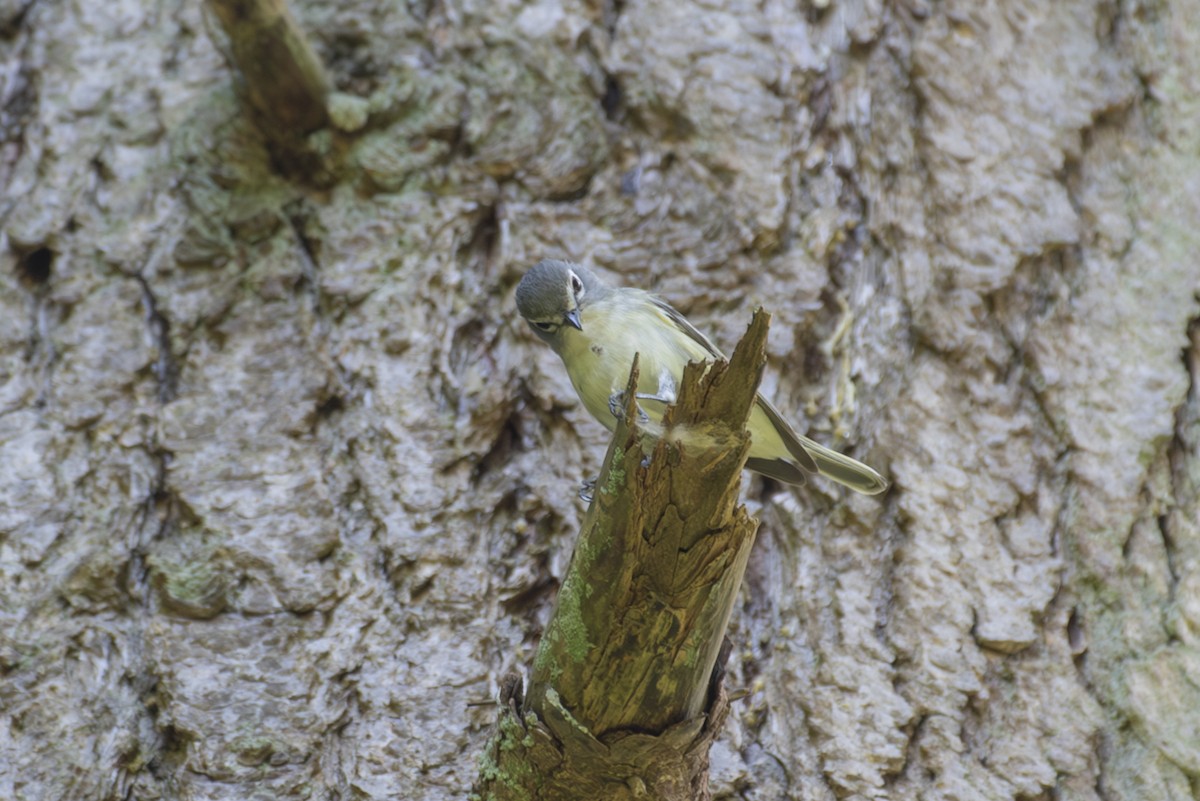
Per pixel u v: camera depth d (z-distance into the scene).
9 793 6.36
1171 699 7.06
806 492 7.60
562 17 8.84
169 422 7.50
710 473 4.38
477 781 5.54
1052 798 6.74
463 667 6.85
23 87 8.83
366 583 7.08
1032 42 8.96
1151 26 9.16
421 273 8.04
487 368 7.90
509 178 8.41
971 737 6.89
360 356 7.80
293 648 6.82
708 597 4.68
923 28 8.95
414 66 8.66
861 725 6.80
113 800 6.42
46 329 7.90
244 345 7.79
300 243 8.20
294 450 7.42
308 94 8.17
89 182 8.38
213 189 8.32
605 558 4.65
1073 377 7.91
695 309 8.05
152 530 7.21
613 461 4.55
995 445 7.70
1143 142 8.78
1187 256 8.34
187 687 6.66
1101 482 7.61
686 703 4.94
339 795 6.48
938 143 8.56
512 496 7.50
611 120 8.70
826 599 7.25
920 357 7.98
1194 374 8.00
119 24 8.95
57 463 7.34
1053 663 7.12
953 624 7.14
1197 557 7.46
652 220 8.35
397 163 8.37
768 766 6.75
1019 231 8.28
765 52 8.80
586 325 7.05
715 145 8.47
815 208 8.44
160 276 8.04
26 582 6.95
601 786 5.05
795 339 7.94
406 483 7.39
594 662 4.83
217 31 8.80
